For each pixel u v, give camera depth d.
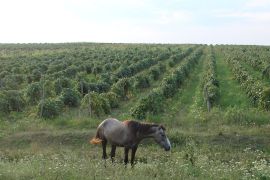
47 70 57.44
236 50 98.56
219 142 20.47
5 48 119.56
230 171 13.48
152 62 67.69
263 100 28.11
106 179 11.98
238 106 33.25
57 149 20.17
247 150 19.03
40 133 22.72
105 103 29.70
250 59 67.00
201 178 12.56
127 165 14.02
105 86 40.19
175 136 21.02
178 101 36.56
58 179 11.86
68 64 65.19
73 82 44.22
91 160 15.83
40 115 27.61
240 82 47.34
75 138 21.86
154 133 14.52
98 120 25.66
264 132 21.58
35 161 14.70
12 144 21.67
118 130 14.59
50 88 38.47
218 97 36.94
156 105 27.61
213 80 43.34
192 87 47.22
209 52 99.38
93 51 97.19
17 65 63.81
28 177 12.01
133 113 26.67
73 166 13.49
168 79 40.81
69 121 25.33
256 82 39.69
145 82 43.69
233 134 21.41
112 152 15.08
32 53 94.88
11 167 13.19
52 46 130.00
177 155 17.73
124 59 73.56
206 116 25.09
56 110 27.94
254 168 13.84
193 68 67.88
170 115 28.12
